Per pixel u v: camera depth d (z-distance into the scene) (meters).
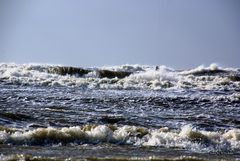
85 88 187.00
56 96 160.62
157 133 97.12
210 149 89.38
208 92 191.62
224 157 80.19
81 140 89.69
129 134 95.94
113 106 149.25
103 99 159.88
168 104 158.62
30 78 199.62
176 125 123.25
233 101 171.00
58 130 89.56
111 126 101.94
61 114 127.38
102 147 84.31
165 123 125.06
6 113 118.56
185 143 91.88
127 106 150.75
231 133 102.25
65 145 85.19
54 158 66.69
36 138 86.69
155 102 160.25
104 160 67.31
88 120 121.00
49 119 118.56
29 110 130.75
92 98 160.62
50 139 87.56
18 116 118.00
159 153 80.12
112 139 91.56
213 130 121.25
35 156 67.94
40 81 194.12
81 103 150.75
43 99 153.12
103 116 126.88
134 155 76.38
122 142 90.69
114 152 78.88
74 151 78.12
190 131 97.44
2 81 188.62
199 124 127.50
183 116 138.62
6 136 85.12
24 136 86.44
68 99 156.50
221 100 171.50
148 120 128.00
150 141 91.44
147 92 182.62
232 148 91.88
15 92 164.25
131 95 171.62
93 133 92.12
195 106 158.88
